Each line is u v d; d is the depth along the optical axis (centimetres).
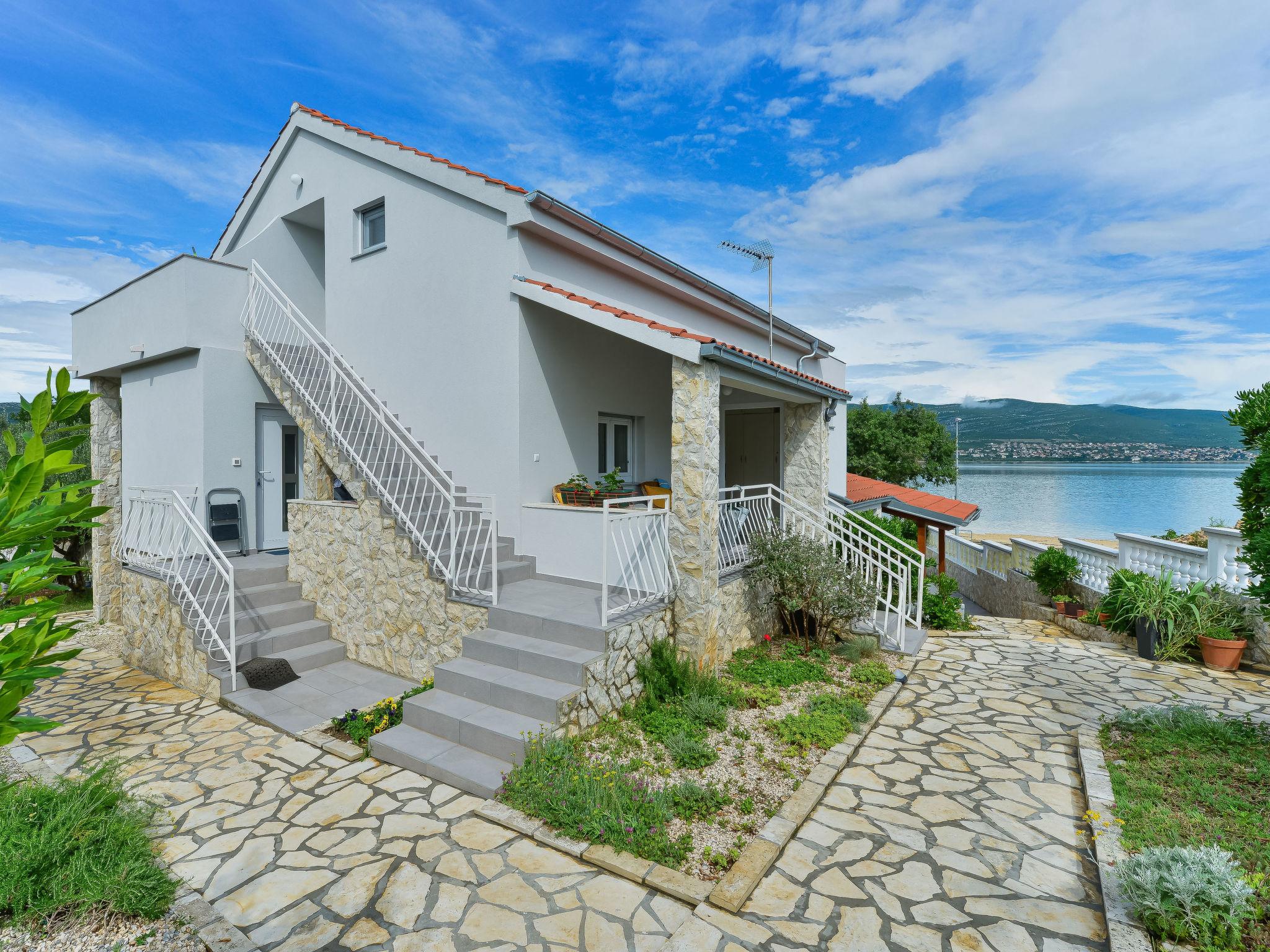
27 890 320
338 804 446
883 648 809
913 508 1327
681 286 984
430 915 336
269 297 905
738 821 420
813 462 999
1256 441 495
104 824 376
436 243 814
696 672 631
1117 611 864
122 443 1098
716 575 682
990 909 341
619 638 577
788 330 1261
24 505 172
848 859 384
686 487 657
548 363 790
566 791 425
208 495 896
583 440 859
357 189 907
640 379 984
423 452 703
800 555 763
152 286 941
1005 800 454
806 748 522
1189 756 495
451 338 805
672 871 364
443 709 532
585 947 313
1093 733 552
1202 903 309
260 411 973
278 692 649
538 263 767
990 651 831
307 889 356
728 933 321
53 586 200
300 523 813
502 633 608
